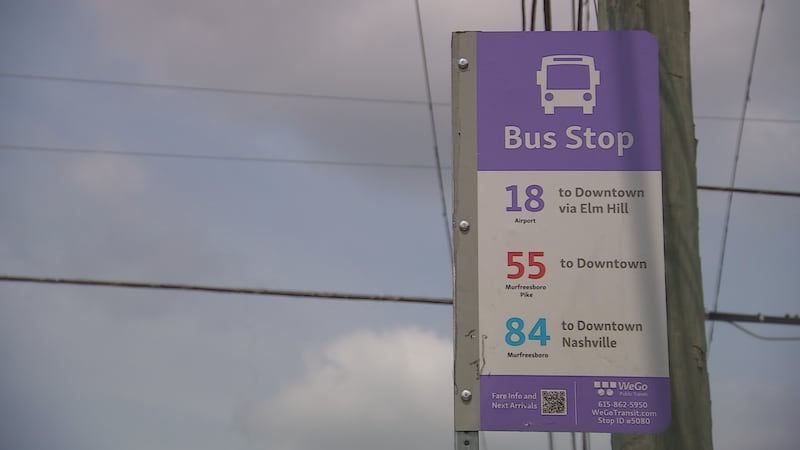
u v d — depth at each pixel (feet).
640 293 17.80
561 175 18.31
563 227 18.07
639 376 17.48
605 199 18.24
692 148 21.04
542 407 17.30
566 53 18.85
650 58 18.84
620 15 22.43
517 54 18.84
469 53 18.86
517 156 18.40
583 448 27.35
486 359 17.52
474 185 18.30
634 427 17.28
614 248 18.01
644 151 18.44
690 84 21.58
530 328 17.65
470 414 17.34
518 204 18.19
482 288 17.85
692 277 20.02
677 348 19.58
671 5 22.00
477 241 18.04
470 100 18.66
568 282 17.84
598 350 17.56
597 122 18.58
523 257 17.95
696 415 19.27
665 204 20.42
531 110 18.60
